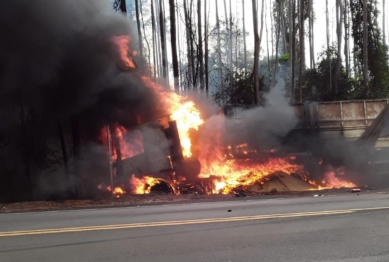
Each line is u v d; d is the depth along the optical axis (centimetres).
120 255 589
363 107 2091
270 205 1048
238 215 891
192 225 789
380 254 577
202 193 1512
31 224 851
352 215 854
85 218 918
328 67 3575
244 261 552
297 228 740
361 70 3388
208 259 563
